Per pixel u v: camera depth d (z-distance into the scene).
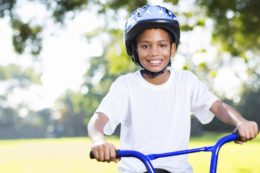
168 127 3.56
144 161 2.98
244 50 14.00
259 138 32.69
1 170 13.23
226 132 39.19
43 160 16.59
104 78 49.94
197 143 23.34
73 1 13.39
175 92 3.61
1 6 13.28
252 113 40.28
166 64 3.51
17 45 13.68
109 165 14.12
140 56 3.49
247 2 12.02
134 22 3.43
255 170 11.73
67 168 13.43
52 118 69.75
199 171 11.09
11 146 27.75
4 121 69.38
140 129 3.57
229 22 12.90
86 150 21.95
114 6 13.16
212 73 12.03
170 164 3.47
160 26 3.42
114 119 3.50
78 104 54.59
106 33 15.39
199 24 12.00
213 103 3.54
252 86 40.94
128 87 3.59
